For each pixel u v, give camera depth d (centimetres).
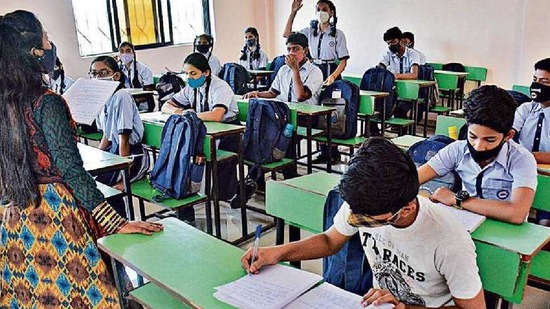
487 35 579
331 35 528
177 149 256
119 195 240
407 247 106
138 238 141
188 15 705
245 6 777
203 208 350
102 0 600
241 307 106
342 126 391
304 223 181
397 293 118
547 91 234
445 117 298
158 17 665
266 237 301
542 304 220
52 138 141
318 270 250
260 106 315
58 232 149
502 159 154
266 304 107
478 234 135
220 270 123
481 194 160
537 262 179
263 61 674
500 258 127
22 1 525
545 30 518
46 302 157
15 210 149
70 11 569
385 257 115
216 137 274
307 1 742
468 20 590
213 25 736
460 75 553
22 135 138
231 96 337
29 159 141
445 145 189
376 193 90
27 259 153
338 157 448
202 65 328
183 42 706
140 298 145
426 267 106
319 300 110
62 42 566
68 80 429
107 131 300
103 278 159
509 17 557
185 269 123
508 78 573
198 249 134
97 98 246
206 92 335
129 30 633
